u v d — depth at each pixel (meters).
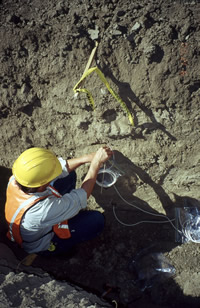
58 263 2.84
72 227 2.66
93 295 2.33
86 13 2.58
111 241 2.95
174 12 2.40
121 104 2.42
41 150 2.34
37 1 2.78
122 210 3.08
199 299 2.54
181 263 2.75
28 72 2.63
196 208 2.90
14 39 2.63
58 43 2.53
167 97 2.39
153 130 2.55
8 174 3.15
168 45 2.34
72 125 2.71
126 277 2.74
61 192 2.76
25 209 2.22
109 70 2.44
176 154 2.61
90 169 2.46
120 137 2.63
